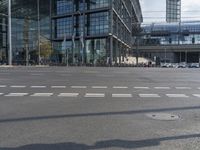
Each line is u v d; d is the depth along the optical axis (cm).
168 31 13862
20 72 3859
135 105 1359
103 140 809
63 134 864
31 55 9800
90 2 8581
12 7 10075
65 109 1241
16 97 1591
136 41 13900
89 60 8712
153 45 13750
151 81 2706
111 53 8212
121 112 1189
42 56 9369
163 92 1870
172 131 909
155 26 14000
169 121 1045
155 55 13838
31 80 2650
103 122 1018
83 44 8612
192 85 2361
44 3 9744
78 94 1725
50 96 1636
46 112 1174
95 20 8519
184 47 13388
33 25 9912
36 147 744
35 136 841
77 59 8919
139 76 3394
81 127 947
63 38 9338
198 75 3722
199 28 13588
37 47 9562
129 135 861
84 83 2408
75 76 3212
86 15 8769
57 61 9475
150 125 984
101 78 2973
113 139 820
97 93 1778
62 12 9350
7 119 1048
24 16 10012
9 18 7581
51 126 957
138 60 11938
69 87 2100
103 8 8206
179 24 13862
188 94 1784
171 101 1495
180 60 13750
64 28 9350
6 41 10294
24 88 2019
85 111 1202
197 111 1230
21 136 839
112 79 2864
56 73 3709
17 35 10112
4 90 1902
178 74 3925
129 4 11612
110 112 1187
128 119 1067
